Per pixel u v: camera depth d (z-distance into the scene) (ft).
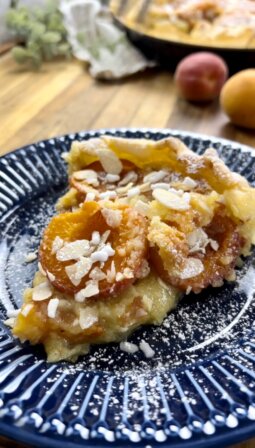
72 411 0.48
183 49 1.24
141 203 0.67
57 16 1.41
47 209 0.80
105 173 0.77
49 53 1.36
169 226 0.64
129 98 1.20
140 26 1.32
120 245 0.61
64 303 0.58
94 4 1.36
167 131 0.93
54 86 1.23
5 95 1.19
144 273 0.62
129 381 0.54
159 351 0.58
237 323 0.62
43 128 1.06
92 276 0.58
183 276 0.62
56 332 0.57
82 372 0.55
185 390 0.51
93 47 1.31
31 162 0.86
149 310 0.60
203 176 0.71
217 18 1.35
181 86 1.17
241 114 1.05
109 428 0.46
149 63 1.32
